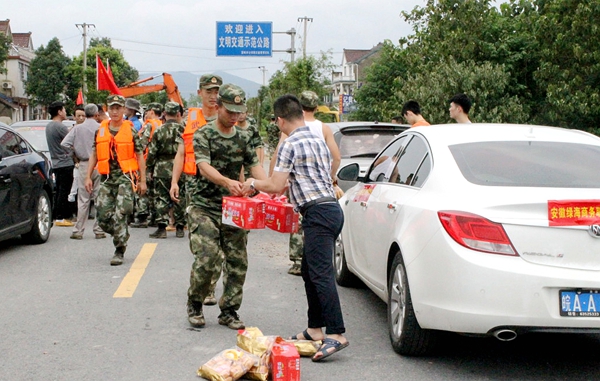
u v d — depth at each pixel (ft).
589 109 65.67
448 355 17.87
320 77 125.18
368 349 18.28
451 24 78.79
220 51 113.39
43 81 231.91
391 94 117.91
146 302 22.62
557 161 17.30
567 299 14.55
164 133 35.29
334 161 24.00
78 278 26.22
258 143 19.72
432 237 15.80
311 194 17.39
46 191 34.83
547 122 71.67
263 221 17.81
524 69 75.56
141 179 29.99
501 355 17.98
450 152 17.75
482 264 14.75
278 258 31.12
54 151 40.45
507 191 15.58
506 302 14.58
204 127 18.90
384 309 22.54
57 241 35.17
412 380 15.94
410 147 20.35
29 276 26.58
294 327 20.17
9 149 31.91
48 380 15.62
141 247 33.17
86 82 231.09
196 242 19.17
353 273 24.13
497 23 78.02
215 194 19.21
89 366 16.56
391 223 18.63
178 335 19.08
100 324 20.10
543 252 14.75
